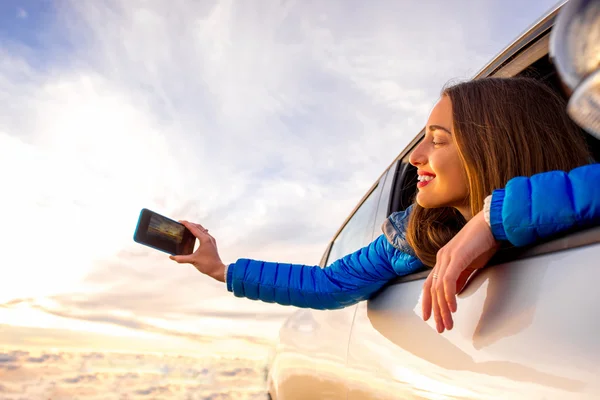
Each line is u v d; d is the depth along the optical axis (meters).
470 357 0.77
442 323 0.86
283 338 2.72
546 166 1.03
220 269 1.68
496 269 0.83
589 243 0.64
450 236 1.18
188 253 1.74
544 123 1.05
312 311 2.26
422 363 0.92
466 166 1.07
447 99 1.17
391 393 1.02
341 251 2.39
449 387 0.79
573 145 1.06
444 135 1.14
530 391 0.61
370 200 2.11
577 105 0.35
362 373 1.26
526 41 1.19
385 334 1.19
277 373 2.72
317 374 1.80
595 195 0.67
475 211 1.06
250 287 1.65
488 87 1.10
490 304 0.79
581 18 0.33
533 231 0.73
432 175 1.18
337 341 1.63
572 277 0.63
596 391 0.51
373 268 1.48
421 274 1.21
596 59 0.33
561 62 0.36
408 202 1.70
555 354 0.59
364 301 1.55
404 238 1.33
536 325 0.65
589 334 0.56
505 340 0.70
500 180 1.04
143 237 1.61
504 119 1.06
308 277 1.61
